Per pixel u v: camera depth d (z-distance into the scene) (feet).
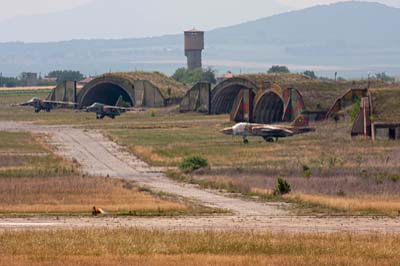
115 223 433.48
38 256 318.86
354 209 486.38
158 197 560.20
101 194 563.48
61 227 414.62
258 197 557.33
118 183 639.35
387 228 412.98
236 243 348.18
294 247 341.21
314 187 593.01
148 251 334.65
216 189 610.24
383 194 556.10
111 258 314.55
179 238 361.92
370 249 335.47
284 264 301.43
